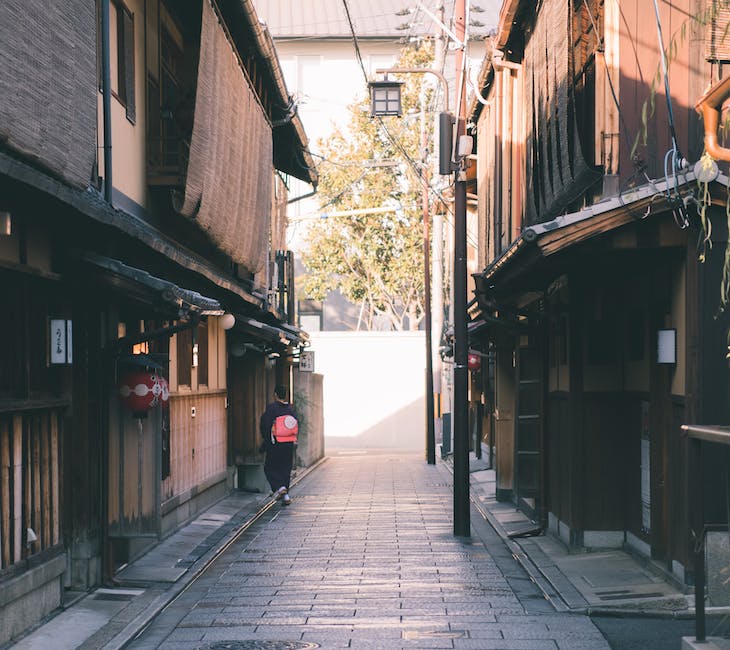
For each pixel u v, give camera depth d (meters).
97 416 11.14
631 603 10.02
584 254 10.98
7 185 7.91
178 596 11.02
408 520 17.33
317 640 8.97
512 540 14.91
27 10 8.27
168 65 16.14
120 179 12.88
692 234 10.34
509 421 20.08
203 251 17.92
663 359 10.78
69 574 10.71
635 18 12.14
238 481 22.33
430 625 9.53
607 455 13.13
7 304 8.98
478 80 21.89
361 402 43.56
